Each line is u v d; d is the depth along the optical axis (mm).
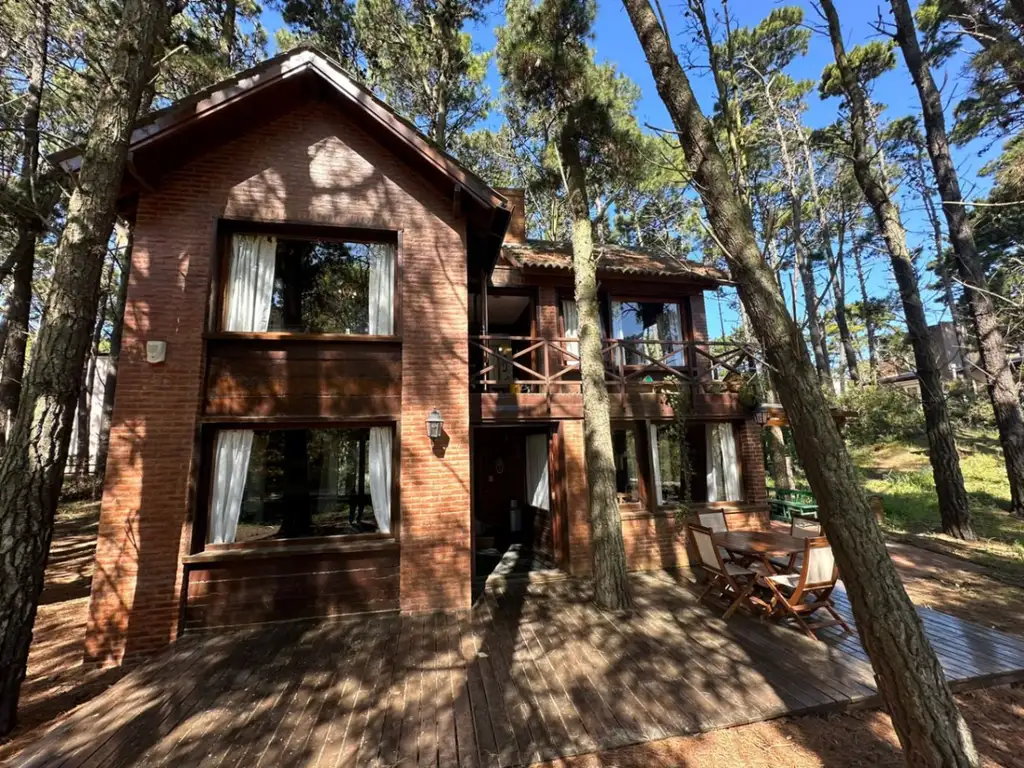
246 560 5465
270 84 5953
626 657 4457
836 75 14031
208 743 3199
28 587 3652
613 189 9453
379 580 5773
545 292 9016
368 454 6078
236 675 4172
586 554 7520
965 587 6676
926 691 2547
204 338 5637
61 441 3906
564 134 7383
